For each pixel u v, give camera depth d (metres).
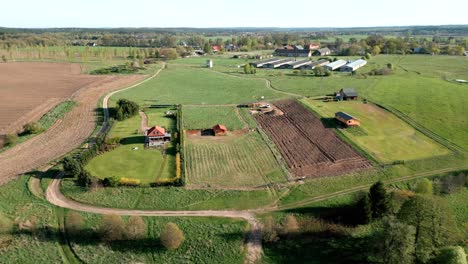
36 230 51.72
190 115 104.19
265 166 71.94
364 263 46.31
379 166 70.88
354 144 80.62
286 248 49.00
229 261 46.59
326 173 68.75
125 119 100.12
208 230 51.53
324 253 48.31
